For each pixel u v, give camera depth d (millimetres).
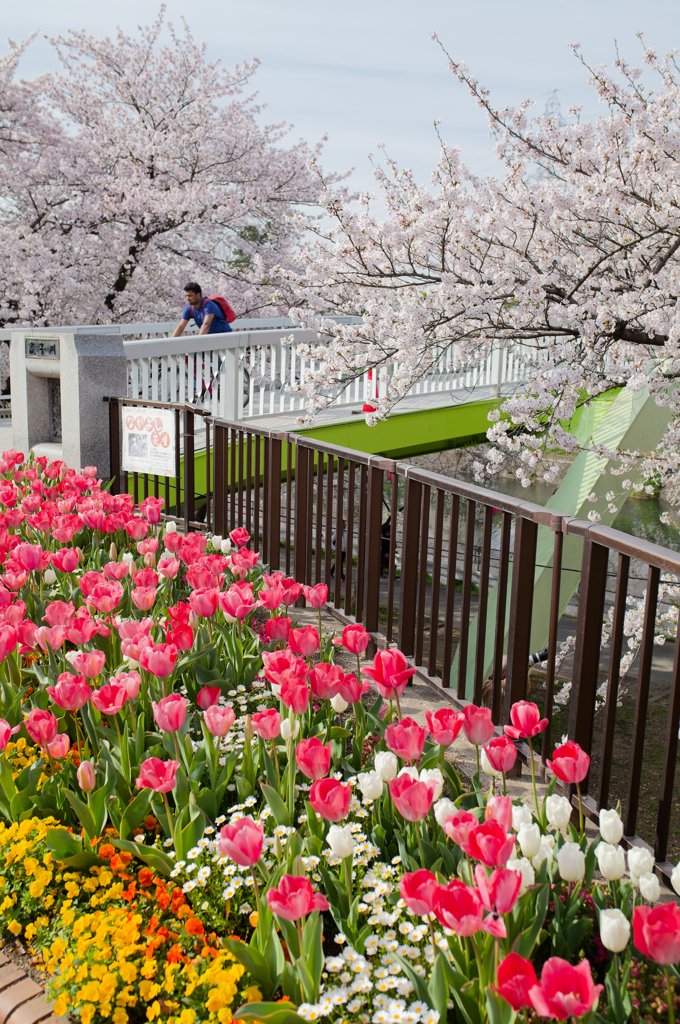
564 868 1557
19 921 2230
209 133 19344
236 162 19734
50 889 2221
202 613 2811
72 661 2553
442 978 1517
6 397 15516
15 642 2758
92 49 18969
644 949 1273
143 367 8922
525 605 2832
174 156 19203
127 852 2262
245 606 2773
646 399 7910
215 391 10078
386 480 13508
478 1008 1541
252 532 5754
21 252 17109
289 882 1455
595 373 7086
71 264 18312
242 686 3010
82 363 7691
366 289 8016
